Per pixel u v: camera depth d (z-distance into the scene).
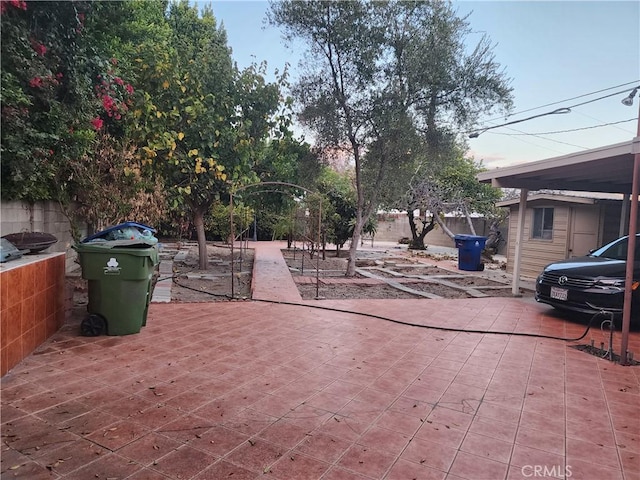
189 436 2.61
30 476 2.14
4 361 3.45
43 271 4.27
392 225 25.98
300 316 5.98
